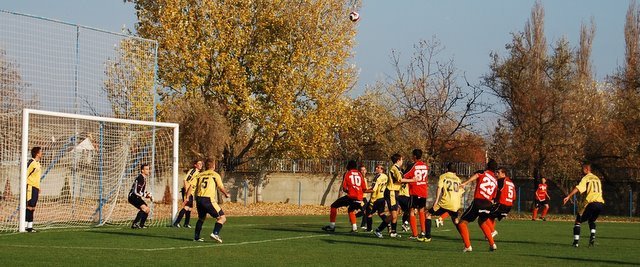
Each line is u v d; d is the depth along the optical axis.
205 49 50.06
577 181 61.09
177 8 49.72
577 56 71.50
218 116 51.47
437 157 65.81
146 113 34.41
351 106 63.06
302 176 62.25
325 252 21.20
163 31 49.53
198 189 23.47
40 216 34.16
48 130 35.41
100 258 18.48
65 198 36.00
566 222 44.34
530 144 60.91
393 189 26.72
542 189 47.25
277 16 52.97
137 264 17.36
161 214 38.59
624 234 33.28
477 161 73.38
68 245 21.92
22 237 24.59
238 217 42.84
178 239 24.59
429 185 64.62
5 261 17.42
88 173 35.72
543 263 19.36
